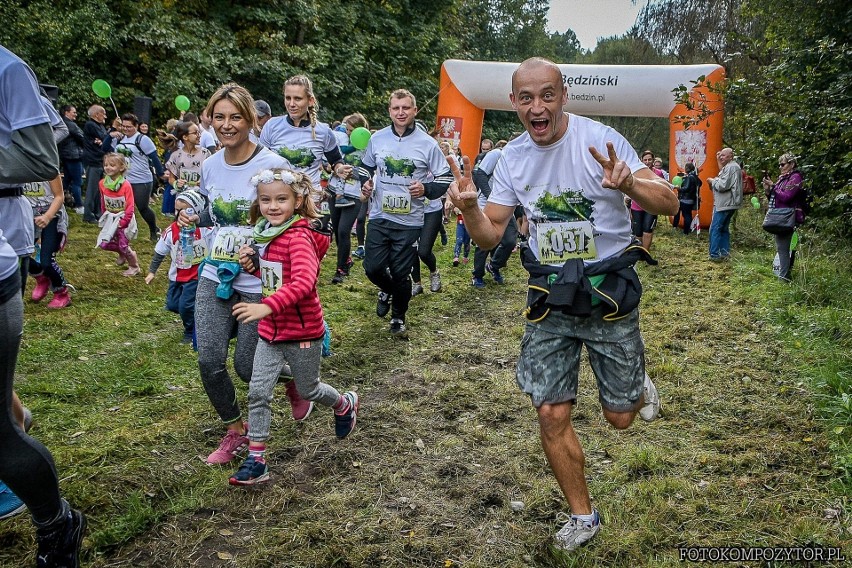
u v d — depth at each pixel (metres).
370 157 6.09
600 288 2.85
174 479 3.51
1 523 3.01
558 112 2.76
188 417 4.25
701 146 14.16
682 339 6.25
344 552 2.95
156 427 4.08
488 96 16.14
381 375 5.20
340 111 21.55
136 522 3.07
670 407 4.60
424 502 3.41
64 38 14.44
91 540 2.95
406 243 6.02
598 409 4.55
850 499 3.40
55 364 5.06
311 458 3.80
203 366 3.52
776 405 4.61
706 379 5.14
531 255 3.04
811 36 9.80
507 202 3.04
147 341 5.68
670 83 14.27
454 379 5.14
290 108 5.86
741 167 10.91
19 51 13.83
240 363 3.65
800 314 6.67
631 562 2.95
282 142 5.93
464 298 7.80
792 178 8.19
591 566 2.93
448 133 16.44
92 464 3.60
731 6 18.50
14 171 2.36
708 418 4.44
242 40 19.73
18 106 2.34
